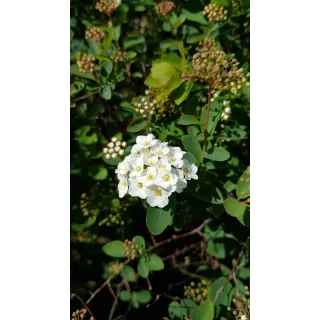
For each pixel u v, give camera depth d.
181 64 0.27
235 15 0.29
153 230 0.24
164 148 0.24
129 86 0.32
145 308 0.31
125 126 0.32
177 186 0.24
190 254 0.32
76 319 0.27
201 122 0.27
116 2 0.30
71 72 0.29
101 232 0.32
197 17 0.31
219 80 0.25
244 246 0.29
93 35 0.30
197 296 0.31
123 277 0.30
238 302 0.27
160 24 0.33
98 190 0.31
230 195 0.28
